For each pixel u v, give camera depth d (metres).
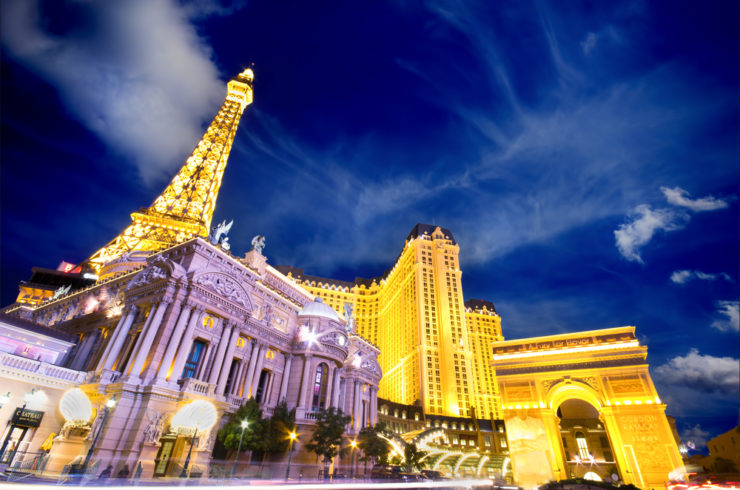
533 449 89.44
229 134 165.50
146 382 40.47
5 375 39.84
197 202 131.62
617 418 85.69
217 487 31.47
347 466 61.53
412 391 170.12
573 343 98.38
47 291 105.94
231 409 48.00
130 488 28.66
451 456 103.00
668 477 76.38
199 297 48.12
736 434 83.88
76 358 56.03
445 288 184.88
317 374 62.09
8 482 24.56
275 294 62.69
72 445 38.16
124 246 104.69
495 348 106.56
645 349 89.06
